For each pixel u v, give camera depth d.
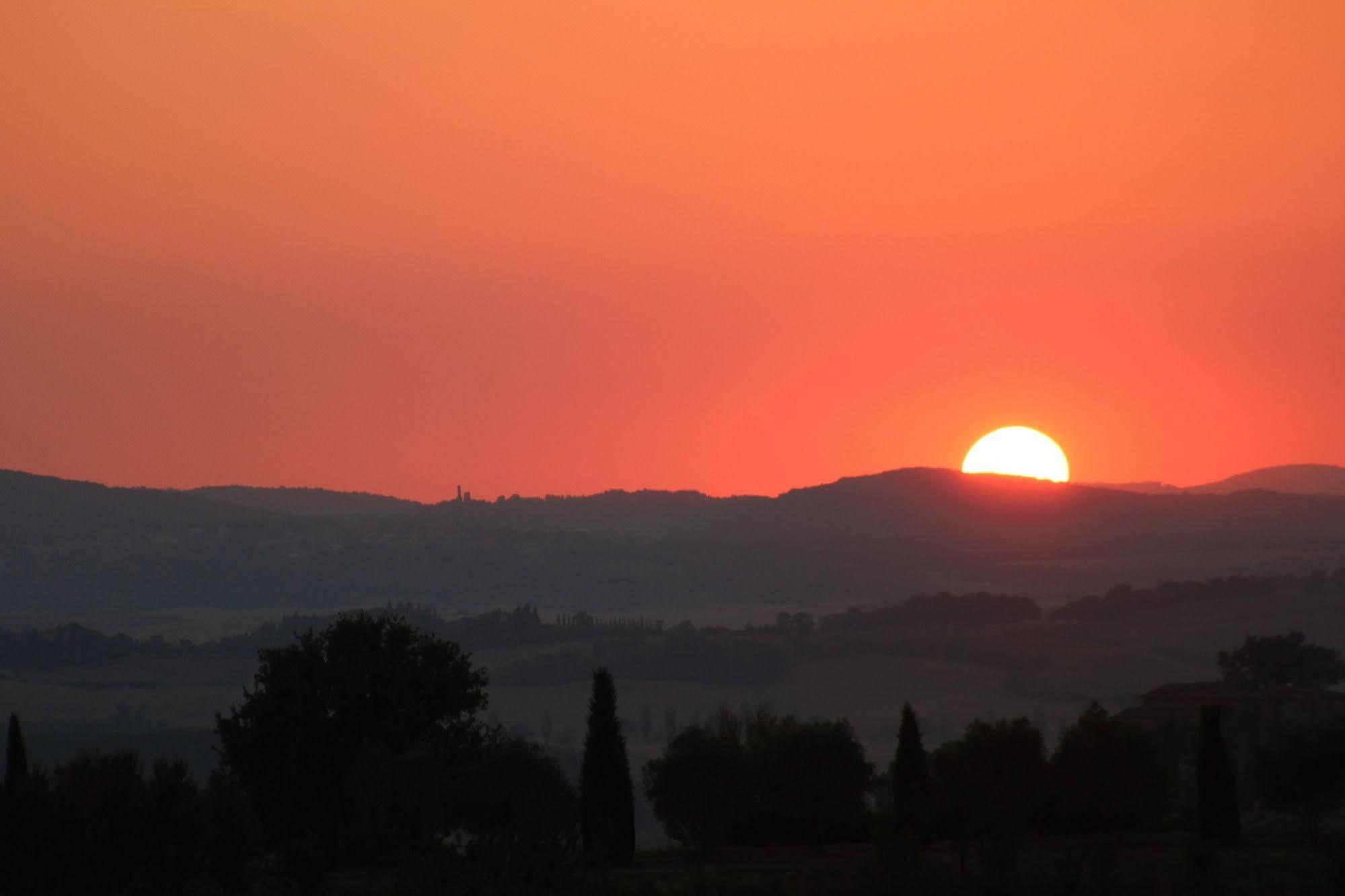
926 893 184.12
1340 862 183.25
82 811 181.50
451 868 165.62
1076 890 182.88
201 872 195.25
